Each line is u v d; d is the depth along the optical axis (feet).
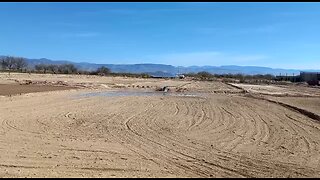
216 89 193.26
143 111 86.02
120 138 52.31
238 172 36.27
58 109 84.48
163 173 35.24
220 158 41.88
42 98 110.01
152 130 59.82
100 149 44.68
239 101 119.24
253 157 42.60
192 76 445.37
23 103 93.45
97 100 111.34
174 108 94.38
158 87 201.57
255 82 320.91
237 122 70.90
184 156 42.47
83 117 72.84
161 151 44.73
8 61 426.92
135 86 203.51
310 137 55.83
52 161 38.14
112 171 35.24
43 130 56.75
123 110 87.04
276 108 98.12
